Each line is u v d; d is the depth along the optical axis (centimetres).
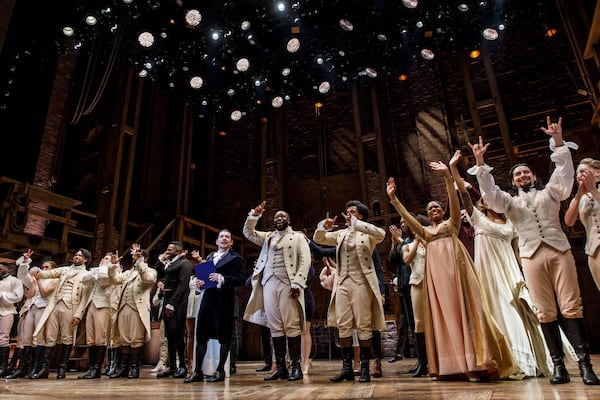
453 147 984
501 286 306
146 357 756
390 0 1018
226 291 347
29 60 939
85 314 459
